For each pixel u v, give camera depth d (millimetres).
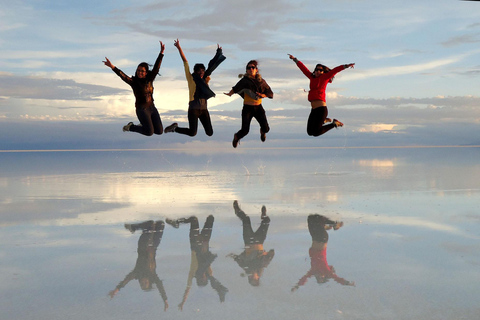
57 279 2727
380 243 3479
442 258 3045
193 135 6484
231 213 4840
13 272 2873
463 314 2121
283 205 5297
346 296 2371
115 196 6250
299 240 3609
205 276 2752
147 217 4684
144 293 2469
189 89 6492
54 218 4676
